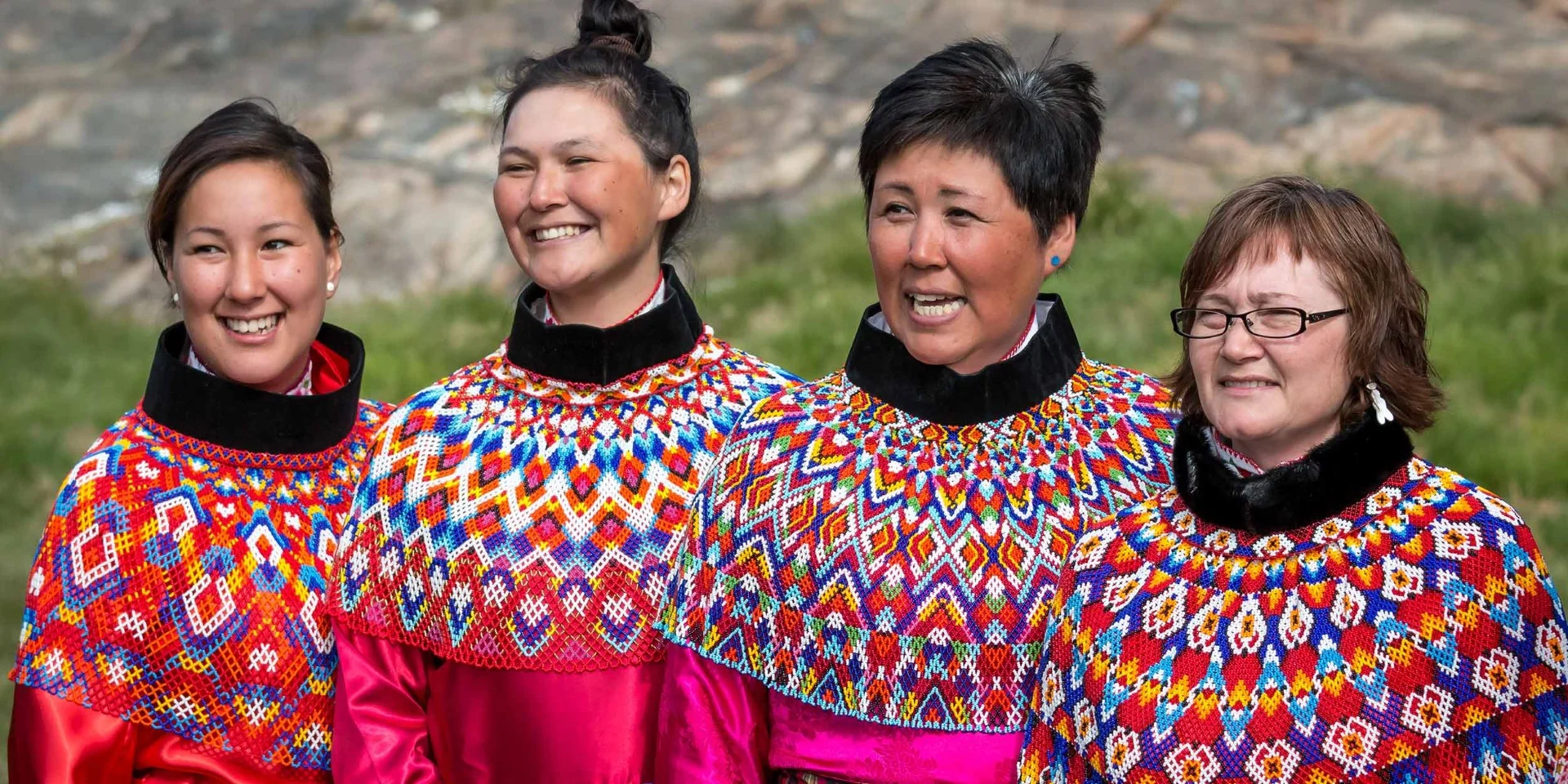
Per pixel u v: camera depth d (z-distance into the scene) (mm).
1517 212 19109
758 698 5395
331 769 5773
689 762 5352
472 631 5570
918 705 5109
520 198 5699
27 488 16719
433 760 5773
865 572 5152
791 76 26688
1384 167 21359
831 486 5266
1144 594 4695
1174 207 20859
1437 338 15578
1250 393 4520
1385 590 4367
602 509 5629
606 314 5875
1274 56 24828
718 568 5410
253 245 5645
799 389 5598
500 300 21344
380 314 20859
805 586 5223
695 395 5875
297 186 5730
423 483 5703
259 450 5758
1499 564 4336
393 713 5691
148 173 26172
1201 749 4473
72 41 31000
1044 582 5113
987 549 5125
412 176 24734
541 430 5727
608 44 5934
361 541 5750
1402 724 4277
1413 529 4414
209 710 5598
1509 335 15703
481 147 25531
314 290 5789
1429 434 13586
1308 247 4441
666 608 5508
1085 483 5234
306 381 6102
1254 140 22734
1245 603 4531
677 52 27672
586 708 5555
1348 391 4578
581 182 5605
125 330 21953
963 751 5090
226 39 30547
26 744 5453
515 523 5602
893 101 5086
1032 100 5066
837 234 21438
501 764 5613
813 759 5230
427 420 5836
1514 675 4277
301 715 5758
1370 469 4465
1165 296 18078
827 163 24219
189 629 5566
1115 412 5414
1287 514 4492
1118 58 25328
